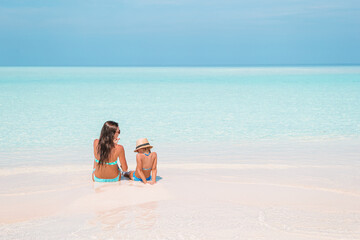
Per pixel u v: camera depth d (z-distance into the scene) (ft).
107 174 15.70
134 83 98.07
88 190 14.47
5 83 94.12
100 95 63.31
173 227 10.50
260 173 17.29
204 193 14.01
